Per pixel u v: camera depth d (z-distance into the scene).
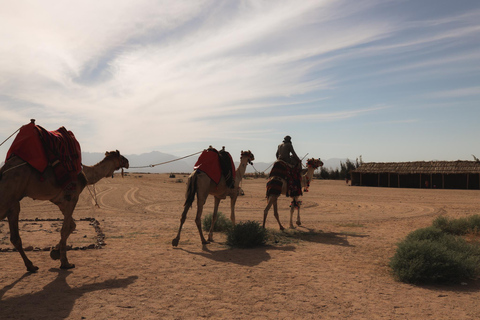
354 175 52.94
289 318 5.09
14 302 5.52
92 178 8.73
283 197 29.73
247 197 29.34
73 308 5.32
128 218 16.78
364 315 5.22
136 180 54.59
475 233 12.01
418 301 5.84
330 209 21.55
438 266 6.83
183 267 7.76
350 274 7.38
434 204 24.22
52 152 7.15
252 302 5.70
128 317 5.03
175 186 42.59
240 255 9.08
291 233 12.57
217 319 5.02
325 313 5.29
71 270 7.34
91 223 14.55
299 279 6.98
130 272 7.29
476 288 6.61
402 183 49.25
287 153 13.41
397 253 7.51
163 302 5.64
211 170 10.59
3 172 6.56
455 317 5.16
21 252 7.08
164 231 13.06
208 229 13.20
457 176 46.25
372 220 16.55
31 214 18.30
